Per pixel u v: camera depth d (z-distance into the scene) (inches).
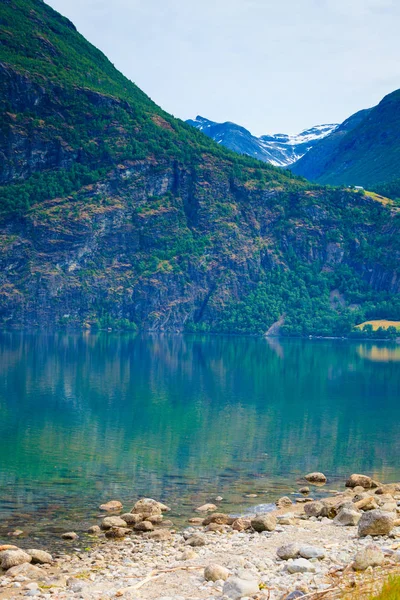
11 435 3602.4
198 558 1482.5
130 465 2893.7
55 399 5206.7
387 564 1253.7
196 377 7293.3
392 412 4918.8
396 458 3203.7
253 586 1161.4
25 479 2568.9
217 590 1232.2
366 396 5920.3
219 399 5521.7
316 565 1320.1
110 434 3722.9
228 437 3725.4
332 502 2127.2
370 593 1013.8
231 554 1509.6
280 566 1330.0
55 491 2384.4
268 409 4997.5
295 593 1095.6
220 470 2849.4
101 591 1269.7
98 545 1711.4
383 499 2161.7
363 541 1545.3
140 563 1510.8
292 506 2203.5
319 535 1667.1
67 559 1583.4
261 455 3218.5
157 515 1994.3
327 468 2947.8
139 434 3747.5
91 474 2687.0
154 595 1227.9
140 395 5634.8
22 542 1754.4
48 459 2979.8
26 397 5270.7
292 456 3213.6
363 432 3996.1
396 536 1572.3
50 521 1982.0
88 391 5797.2
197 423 4220.0
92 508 2158.0
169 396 5629.9
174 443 3489.2
